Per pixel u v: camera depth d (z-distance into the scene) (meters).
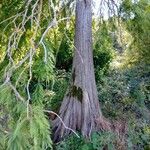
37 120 2.38
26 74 2.99
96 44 7.82
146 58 9.63
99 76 9.12
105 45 8.05
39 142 2.42
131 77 9.49
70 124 6.12
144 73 9.73
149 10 7.20
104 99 8.05
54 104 6.65
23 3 4.56
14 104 2.56
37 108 2.49
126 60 10.15
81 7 6.20
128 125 6.54
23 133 2.36
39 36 3.88
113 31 7.19
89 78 6.30
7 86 2.60
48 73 3.08
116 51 10.21
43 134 2.40
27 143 2.35
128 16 7.00
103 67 9.64
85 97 6.21
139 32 7.50
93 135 5.86
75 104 6.22
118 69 10.21
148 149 6.42
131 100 8.08
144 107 8.07
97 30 7.19
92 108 6.27
